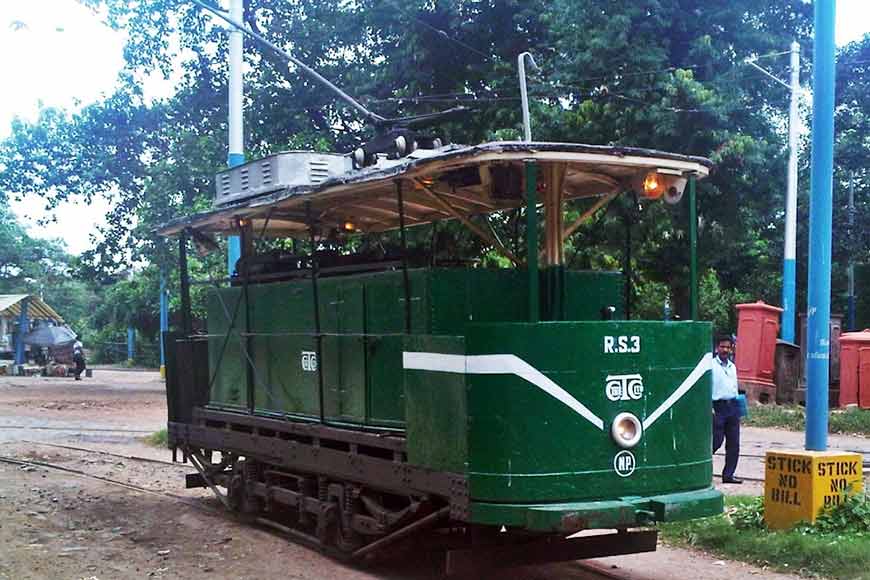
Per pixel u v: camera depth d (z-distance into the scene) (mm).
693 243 7449
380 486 7742
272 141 22953
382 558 8500
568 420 6602
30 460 15266
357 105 11172
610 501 6660
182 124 26391
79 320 74125
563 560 7188
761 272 30094
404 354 7395
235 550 8867
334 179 8047
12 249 69625
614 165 7152
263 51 22641
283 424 9281
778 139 17500
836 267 30375
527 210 6723
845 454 8734
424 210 9180
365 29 21141
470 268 7547
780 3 17812
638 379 6883
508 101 17562
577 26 16766
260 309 10047
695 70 16438
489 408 6559
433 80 19250
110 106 27766
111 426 20797
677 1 16406
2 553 8625
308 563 8352
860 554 7602
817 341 8977
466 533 7840
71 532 9695
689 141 15609
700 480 7199
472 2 18734
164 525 10078
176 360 11742
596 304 8023
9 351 52500
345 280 8531
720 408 11906
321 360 8836
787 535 8266
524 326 6555
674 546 8789
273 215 9844
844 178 30328
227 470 11039
